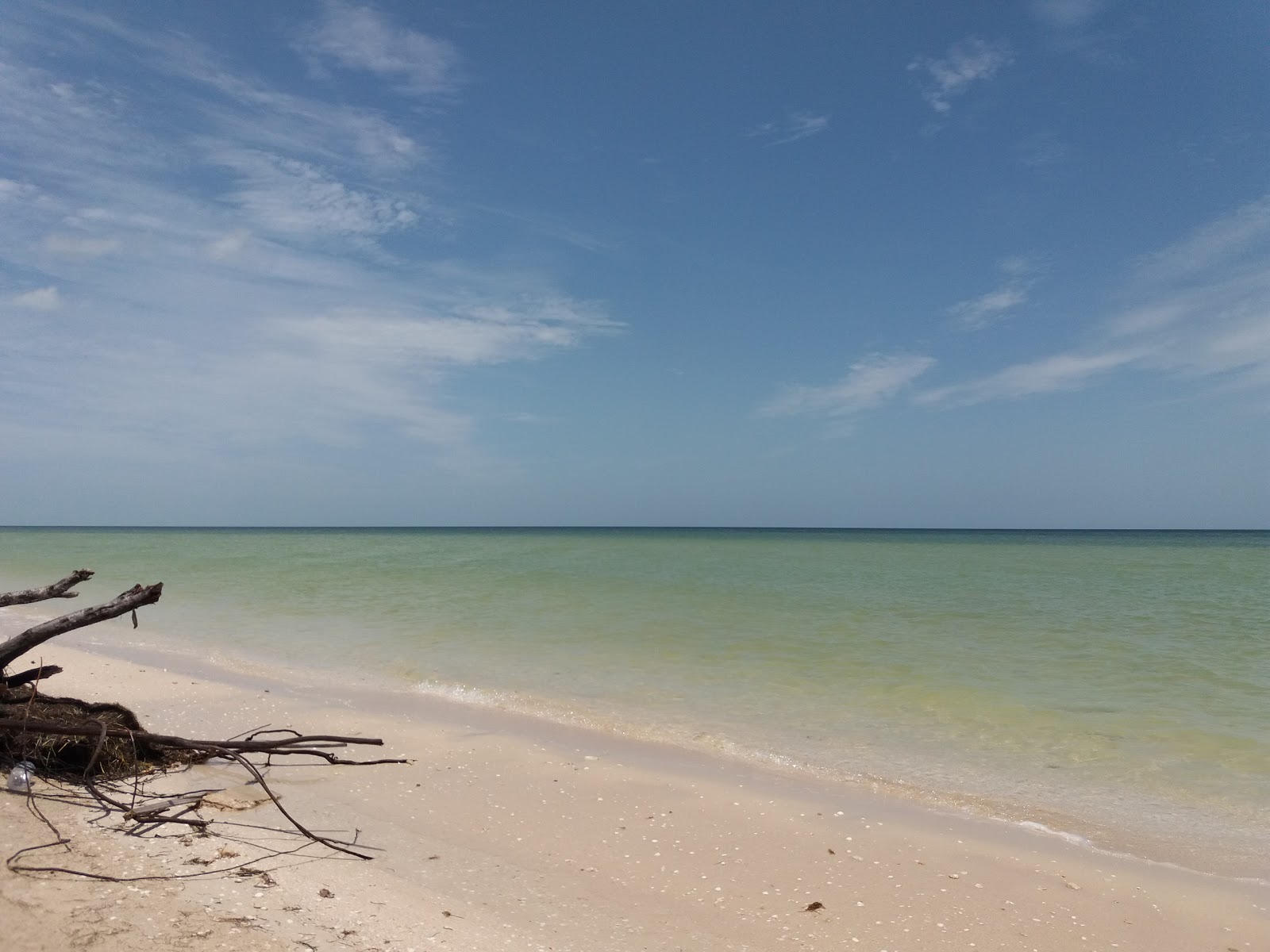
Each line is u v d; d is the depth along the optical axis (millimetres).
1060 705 11094
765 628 17406
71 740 7379
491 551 59031
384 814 7082
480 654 14664
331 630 17312
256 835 6223
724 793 7910
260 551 57375
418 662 14016
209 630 17547
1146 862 6508
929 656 14438
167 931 4312
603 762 8852
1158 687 12133
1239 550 63062
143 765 7707
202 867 5387
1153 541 103250
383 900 5152
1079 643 15664
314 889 5195
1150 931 5410
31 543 69688
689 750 9359
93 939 4121
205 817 6559
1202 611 20594
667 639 16078
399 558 46594
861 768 8758
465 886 5582
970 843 6824
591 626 17672
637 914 5340
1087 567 38281
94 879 4945
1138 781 8312
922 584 28359
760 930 5219
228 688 12031
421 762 8672
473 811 7273
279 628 17609
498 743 9469
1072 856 6613
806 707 11086
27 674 8484
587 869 6094
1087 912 5652
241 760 7508
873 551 59375
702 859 6371
